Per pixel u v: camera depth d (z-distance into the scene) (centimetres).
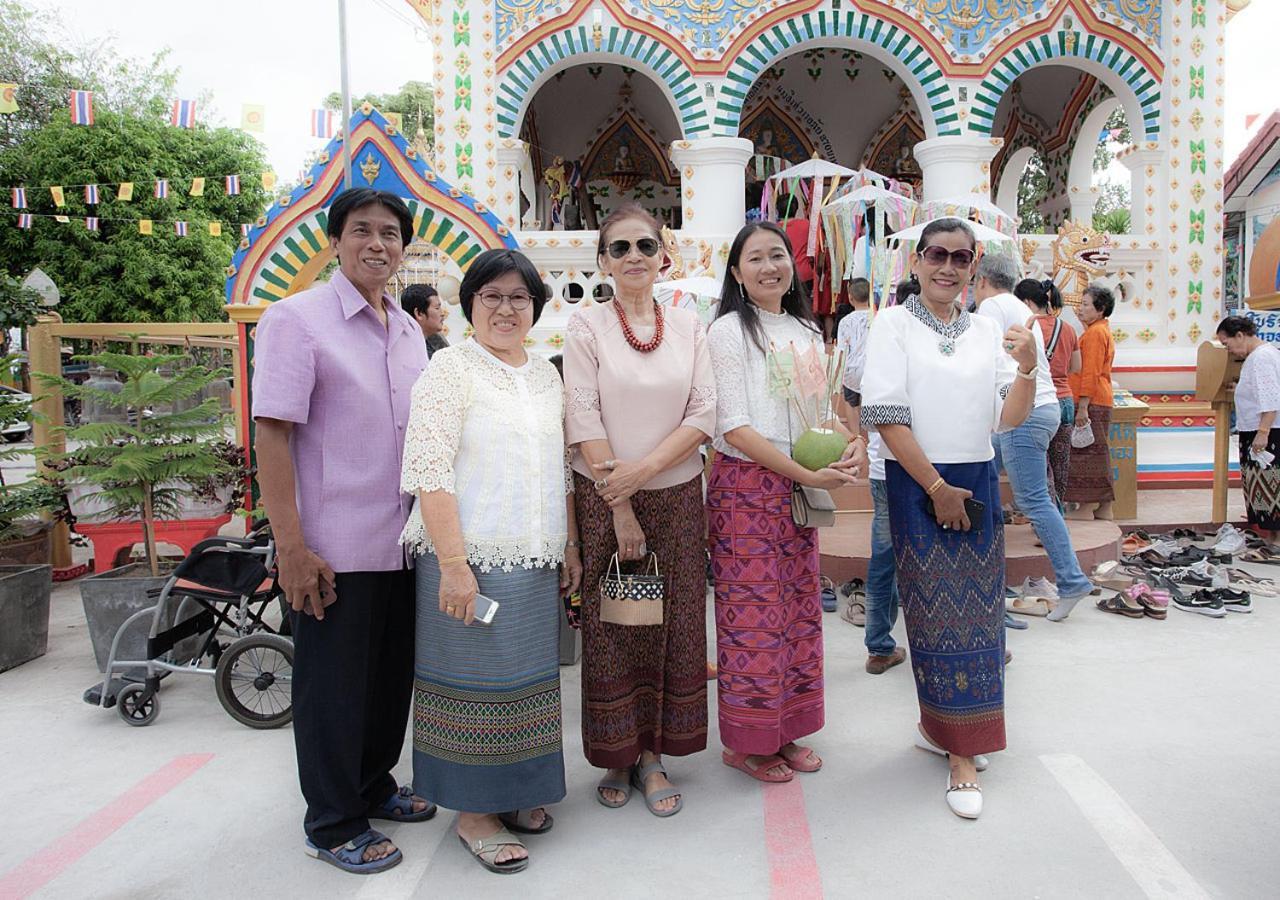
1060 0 903
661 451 289
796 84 1259
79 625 579
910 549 316
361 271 278
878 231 791
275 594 424
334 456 273
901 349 312
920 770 336
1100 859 271
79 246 1695
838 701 406
